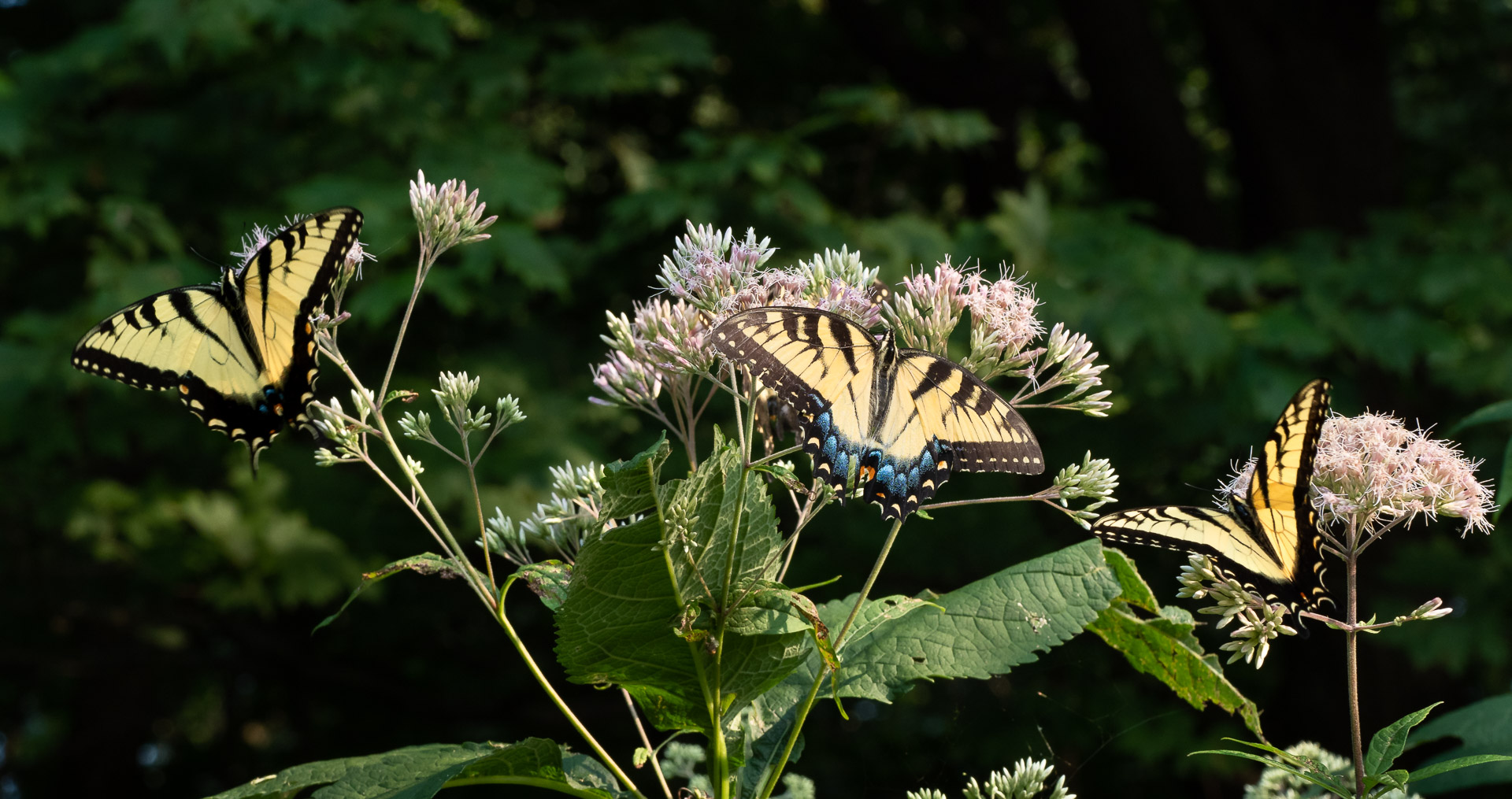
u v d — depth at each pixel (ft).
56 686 44.29
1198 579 7.11
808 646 7.64
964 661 7.41
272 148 29.48
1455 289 26.81
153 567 28.25
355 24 28.89
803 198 28.37
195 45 29.07
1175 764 29.71
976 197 38.65
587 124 38.60
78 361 8.32
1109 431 28.81
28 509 30.71
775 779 7.20
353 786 7.21
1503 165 39.83
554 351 30.60
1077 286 27.43
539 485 26.35
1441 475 7.02
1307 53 32.78
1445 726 8.80
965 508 29.71
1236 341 27.20
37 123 28.45
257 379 8.20
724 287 8.01
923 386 7.78
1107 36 33.32
